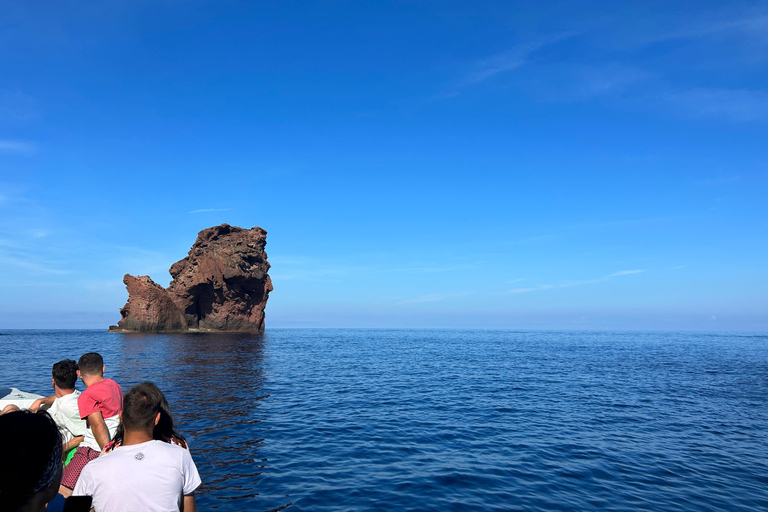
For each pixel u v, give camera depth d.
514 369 31.33
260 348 50.00
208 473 9.22
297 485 8.66
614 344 75.19
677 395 20.75
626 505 8.01
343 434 12.60
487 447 11.55
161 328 82.19
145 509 3.21
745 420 15.52
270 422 13.83
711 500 8.31
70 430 5.24
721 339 107.25
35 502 2.05
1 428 2.02
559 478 9.34
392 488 8.62
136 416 3.55
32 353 39.97
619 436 12.96
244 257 85.12
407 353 47.09
